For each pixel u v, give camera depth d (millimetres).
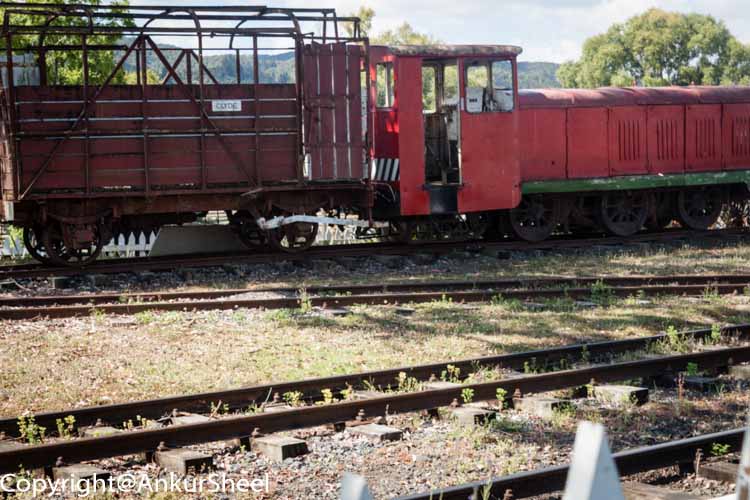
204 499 6129
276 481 6496
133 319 12164
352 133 17750
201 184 16828
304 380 8547
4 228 19672
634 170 22172
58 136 15867
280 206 17766
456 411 7902
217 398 8133
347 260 17672
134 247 19562
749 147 23703
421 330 11719
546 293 14195
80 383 9102
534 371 9625
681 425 7855
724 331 11133
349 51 17594
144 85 16297
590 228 23469
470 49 19125
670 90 22984
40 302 13320
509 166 19703
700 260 18828
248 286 15305
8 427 7359
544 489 5973
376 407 7898
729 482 6207
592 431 2863
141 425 7754
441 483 6434
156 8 15977
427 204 18859
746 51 97938
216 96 16828
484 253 19422
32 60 17219
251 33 16828
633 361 9266
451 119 19500
